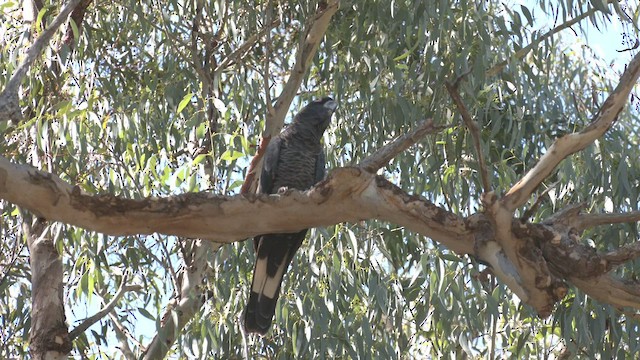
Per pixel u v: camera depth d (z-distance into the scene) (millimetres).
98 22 12633
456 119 10680
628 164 11094
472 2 10430
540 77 11617
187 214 6645
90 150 10805
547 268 6492
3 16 11844
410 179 11211
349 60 11352
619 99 6441
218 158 10750
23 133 11203
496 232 6500
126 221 6605
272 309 9055
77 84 11547
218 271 11039
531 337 12461
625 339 10688
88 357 12641
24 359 12578
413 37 11250
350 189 6605
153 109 11383
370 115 11172
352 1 10875
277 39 12633
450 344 10898
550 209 10609
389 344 10516
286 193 6656
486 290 11023
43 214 6543
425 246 11008
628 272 10055
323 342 10352
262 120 11164
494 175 10953
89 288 10766
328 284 10625
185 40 12336
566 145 6324
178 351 12359
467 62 10508
